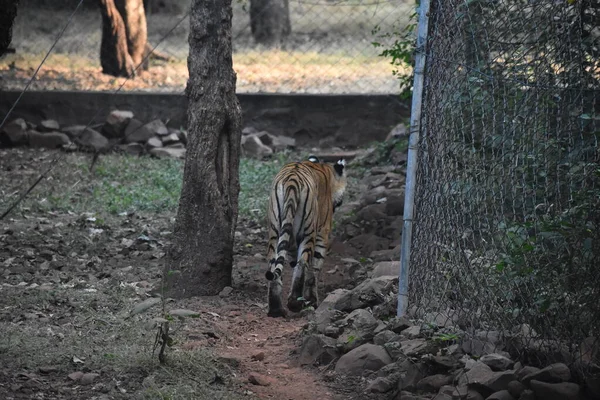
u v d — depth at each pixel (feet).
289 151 77.51
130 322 34.35
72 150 75.92
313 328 33.53
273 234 38.34
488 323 29.84
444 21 30.96
